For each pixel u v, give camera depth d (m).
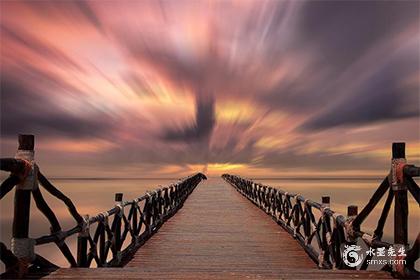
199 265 7.17
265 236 10.23
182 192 19.62
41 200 4.66
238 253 8.23
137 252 8.30
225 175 54.91
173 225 12.16
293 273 4.92
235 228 11.55
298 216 9.62
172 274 4.81
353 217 5.70
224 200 21.08
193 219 13.56
